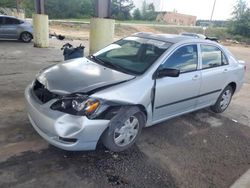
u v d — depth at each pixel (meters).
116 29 35.22
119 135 3.56
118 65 4.04
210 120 5.32
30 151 3.52
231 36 47.88
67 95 3.16
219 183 3.38
